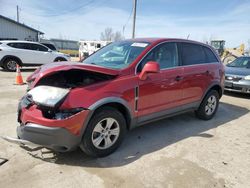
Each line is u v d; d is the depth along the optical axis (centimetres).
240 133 461
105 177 292
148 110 380
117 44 445
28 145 300
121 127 348
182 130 459
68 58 1495
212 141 414
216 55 537
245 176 311
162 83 393
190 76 449
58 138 287
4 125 438
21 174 290
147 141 400
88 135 310
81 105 296
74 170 304
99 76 331
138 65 364
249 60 930
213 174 310
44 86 312
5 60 1247
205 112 518
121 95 333
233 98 793
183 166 326
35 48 1341
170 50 425
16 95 687
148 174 303
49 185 272
